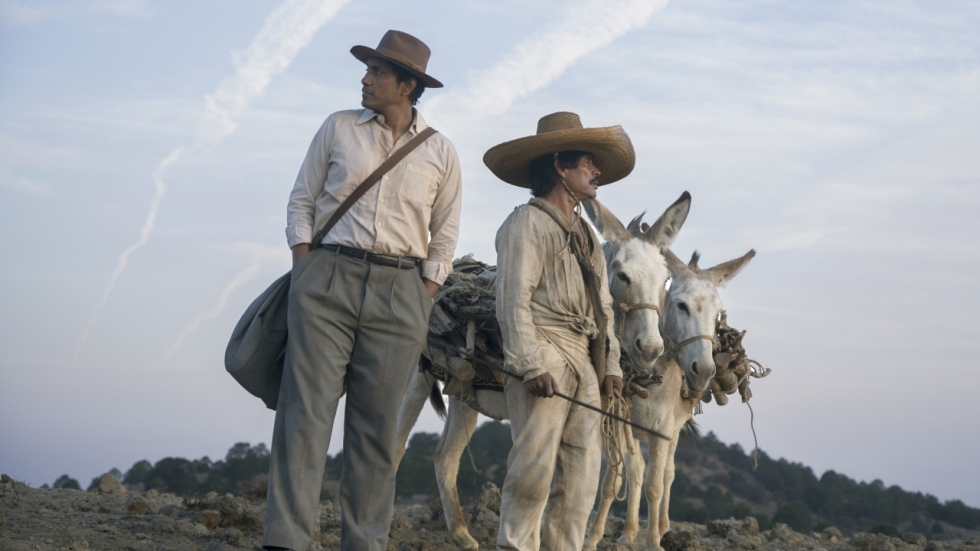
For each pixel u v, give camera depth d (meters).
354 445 4.50
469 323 5.76
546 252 4.82
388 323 4.47
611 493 7.18
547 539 4.75
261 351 4.49
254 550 5.50
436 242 4.75
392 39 4.55
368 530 4.43
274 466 4.25
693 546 6.80
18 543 4.81
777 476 35.84
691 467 37.38
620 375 5.04
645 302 6.04
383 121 4.59
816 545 8.56
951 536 27.17
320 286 4.38
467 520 7.98
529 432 4.68
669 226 6.53
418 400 7.36
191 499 7.41
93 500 7.34
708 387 7.50
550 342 4.79
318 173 4.59
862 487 34.62
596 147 5.10
